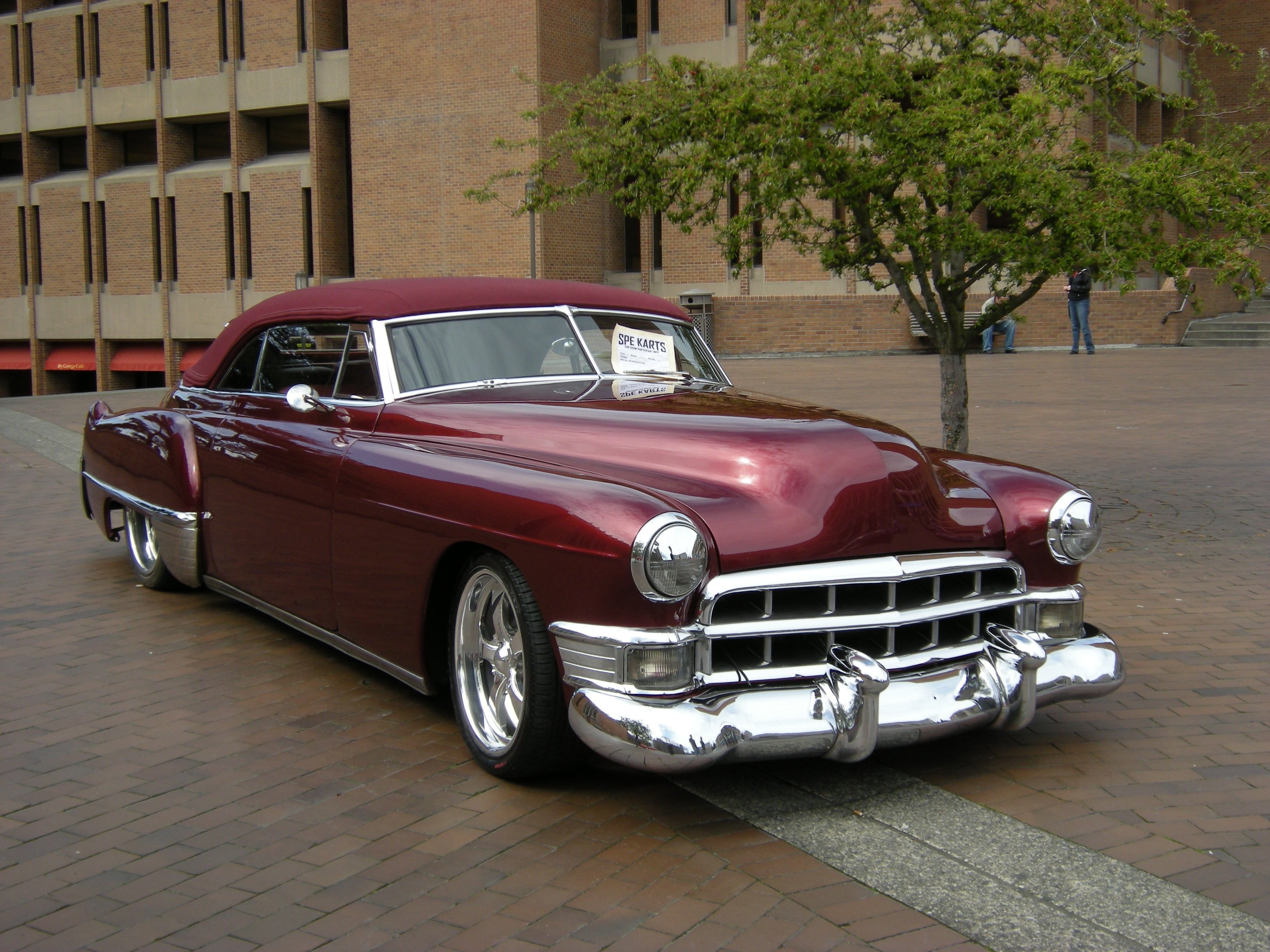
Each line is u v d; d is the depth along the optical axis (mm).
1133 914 2762
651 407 3930
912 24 7230
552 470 3500
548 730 3346
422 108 28141
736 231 6891
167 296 33531
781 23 6977
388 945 2660
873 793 3479
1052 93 6184
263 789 3562
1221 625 5266
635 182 7305
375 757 3814
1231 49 7266
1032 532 3646
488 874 2992
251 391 5102
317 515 4320
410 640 3875
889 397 15172
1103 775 3627
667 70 7230
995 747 3863
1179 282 6207
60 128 34969
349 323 4480
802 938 2666
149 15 33188
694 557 3057
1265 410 13109
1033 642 3490
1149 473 9164
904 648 3469
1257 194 6242
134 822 3340
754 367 22125
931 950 2611
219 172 32375
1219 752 3812
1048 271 6469
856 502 3354
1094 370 18906
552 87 7684
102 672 4770
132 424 5883
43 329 35938
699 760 3023
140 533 6117
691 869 3004
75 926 2766
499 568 3461
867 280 7895
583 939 2672
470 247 27875
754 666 3232
